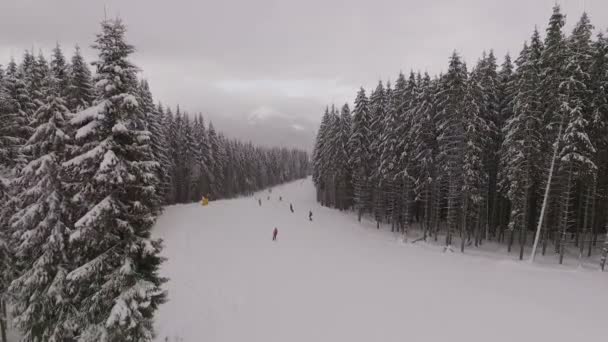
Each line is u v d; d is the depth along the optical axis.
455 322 13.10
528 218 30.23
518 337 11.88
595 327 12.65
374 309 14.42
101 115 8.39
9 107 15.73
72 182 9.90
